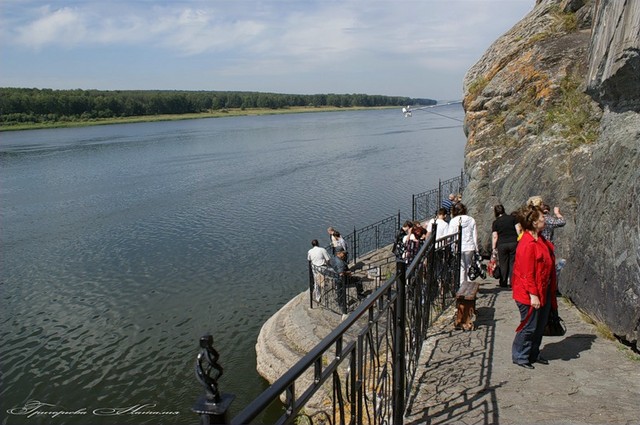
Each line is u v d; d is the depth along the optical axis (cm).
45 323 1752
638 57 614
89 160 5994
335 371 277
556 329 592
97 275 2192
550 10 1290
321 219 3050
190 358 1496
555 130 1039
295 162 5559
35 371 1455
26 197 3878
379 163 5378
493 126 1249
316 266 1348
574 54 1126
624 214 628
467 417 452
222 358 1460
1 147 7781
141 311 1822
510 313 718
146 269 2250
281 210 3300
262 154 6381
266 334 1379
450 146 6894
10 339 1645
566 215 909
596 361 558
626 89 683
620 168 665
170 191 4028
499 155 1200
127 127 12825
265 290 1978
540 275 524
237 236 2730
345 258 1360
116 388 1362
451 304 763
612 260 637
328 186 4109
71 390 1365
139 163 5694
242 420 174
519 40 1298
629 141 658
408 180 4300
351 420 324
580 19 1206
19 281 2145
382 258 1688
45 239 2745
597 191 725
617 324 610
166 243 2634
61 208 3488
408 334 512
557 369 541
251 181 4419
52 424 1220
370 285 1461
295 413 223
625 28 646
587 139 948
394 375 432
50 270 2269
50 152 6888
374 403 379
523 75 1197
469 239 852
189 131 10875
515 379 520
